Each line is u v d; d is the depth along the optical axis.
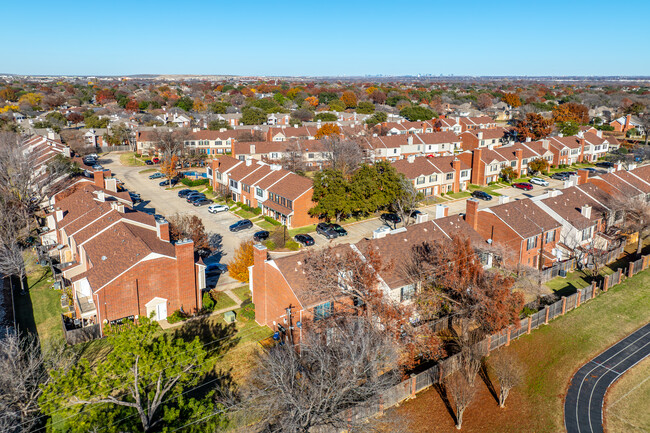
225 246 62.28
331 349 32.25
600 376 37.84
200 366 30.34
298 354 35.00
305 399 27.58
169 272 42.72
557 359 39.81
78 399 24.86
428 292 40.22
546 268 55.06
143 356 26.48
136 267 40.69
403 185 70.31
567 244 57.97
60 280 49.06
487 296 36.00
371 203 68.62
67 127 153.12
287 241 62.53
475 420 32.50
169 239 48.84
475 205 54.91
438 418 32.41
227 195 83.81
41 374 30.41
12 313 44.25
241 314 43.62
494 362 38.50
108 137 131.75
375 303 34.81
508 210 56.41
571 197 63.97
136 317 41.62
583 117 162.12
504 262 47.50
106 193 66.06
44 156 85.44
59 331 40.97
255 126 137.62
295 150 99.06
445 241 47.38
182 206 80.81
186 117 157.12
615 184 70.38
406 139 114.69
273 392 28.78
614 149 131.12
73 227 51.97
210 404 26.98
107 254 43.34
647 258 56.91
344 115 166.00
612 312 47.25
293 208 67.94
